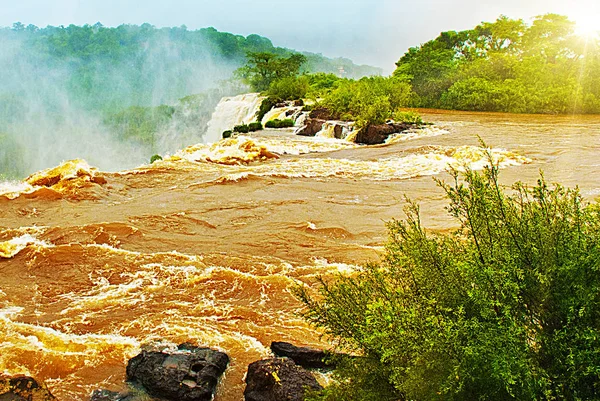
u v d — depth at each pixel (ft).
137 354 21.84
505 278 11.35
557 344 10.60
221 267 31.60
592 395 10.19
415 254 13.16
